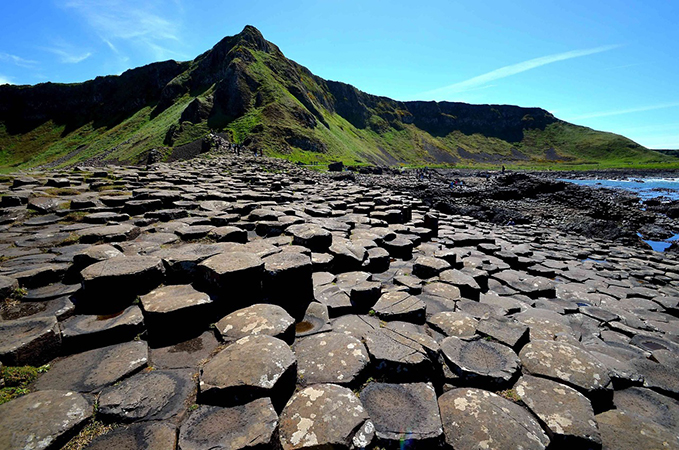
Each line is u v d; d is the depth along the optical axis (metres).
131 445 2.13
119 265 3.78
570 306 6.21
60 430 2.13
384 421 2.58
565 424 2.65
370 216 9.81
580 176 87.31
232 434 2.13
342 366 3.06
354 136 132.62
